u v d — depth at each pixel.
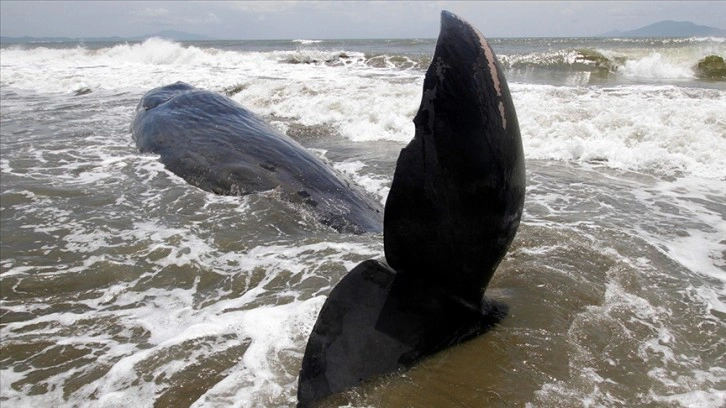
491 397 2.54
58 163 6.80
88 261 4.16
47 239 4.57
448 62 2.46
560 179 6.24
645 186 6.00
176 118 7.00
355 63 20.44
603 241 4.28
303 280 3.77
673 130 7.39
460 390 2.57
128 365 2.94
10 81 15.98
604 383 2.66
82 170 6.46
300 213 4.98
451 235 2.62
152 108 7.69
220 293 3.70
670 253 4.16
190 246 4.39
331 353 2.60
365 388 2.54
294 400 2.59
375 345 2.66
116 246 4.39
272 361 2.90
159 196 5.52
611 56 18.03
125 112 10.66
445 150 2.49
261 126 6.70
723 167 6.57
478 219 2.55
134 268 4.06
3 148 7.65
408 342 2.71
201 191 5.59
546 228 4.45
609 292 3.50
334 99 10.38
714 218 4.97
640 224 4.80
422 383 2.59
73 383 2.82
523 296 3.39
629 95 10.12
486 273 2.78
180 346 3.08
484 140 2.44
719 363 2.84
